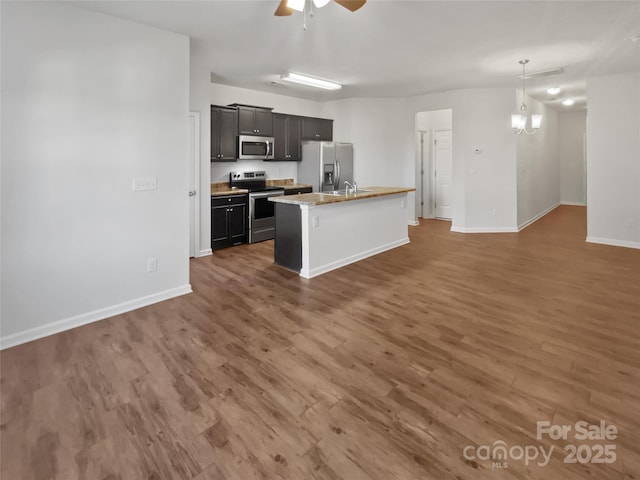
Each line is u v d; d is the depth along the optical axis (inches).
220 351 100.0
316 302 134.6
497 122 254.1
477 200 263.4
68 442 67.2
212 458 63.5
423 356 96.4
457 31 141.3
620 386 82.0
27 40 103.0
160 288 137.8
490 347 100.6
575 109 354.0
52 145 109.4
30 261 107.7
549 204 358.6
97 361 95.1
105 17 117.8
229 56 171.3
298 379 86.7
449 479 58.7
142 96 127.9
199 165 197.2
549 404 76.5
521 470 60.2
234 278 163.6
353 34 143.4
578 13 126.3
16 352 100.2
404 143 285.6
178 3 112.9
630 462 61.4
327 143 264.1
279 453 64.5
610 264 178.7
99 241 121.0
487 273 168.1
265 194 237.5
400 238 226.4
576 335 106.5
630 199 208.2
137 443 66.9
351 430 70.0
